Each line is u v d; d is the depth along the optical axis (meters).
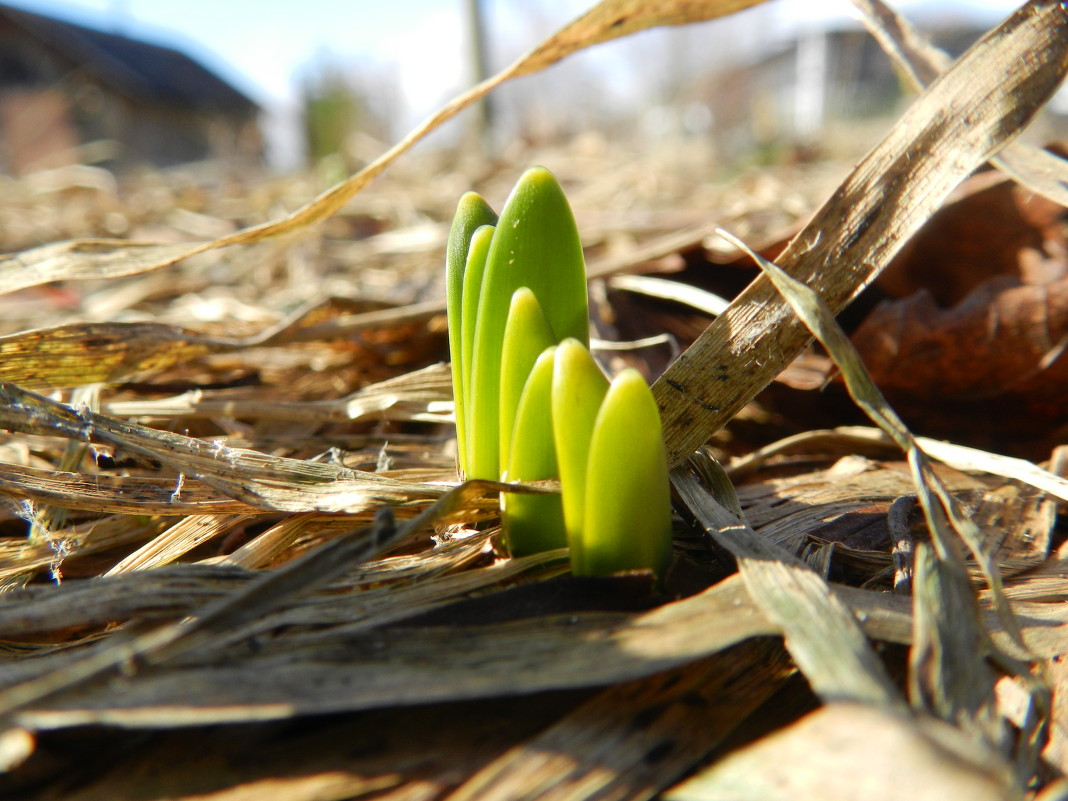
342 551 0.08
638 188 0.54
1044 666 0.09
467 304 0.11
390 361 0.21
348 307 0.21
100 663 0.07
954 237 0.19
